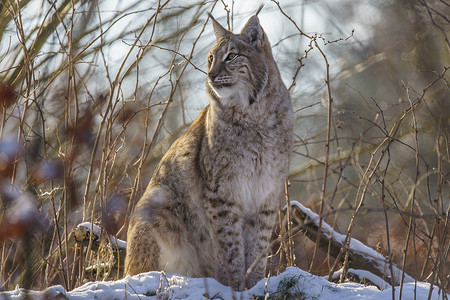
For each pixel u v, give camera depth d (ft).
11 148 15.93
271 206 30.89
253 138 30.01
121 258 35.47
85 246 35.73
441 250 23.68
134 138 43.45
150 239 31.09
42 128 25.62
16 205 15.83
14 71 39.37
